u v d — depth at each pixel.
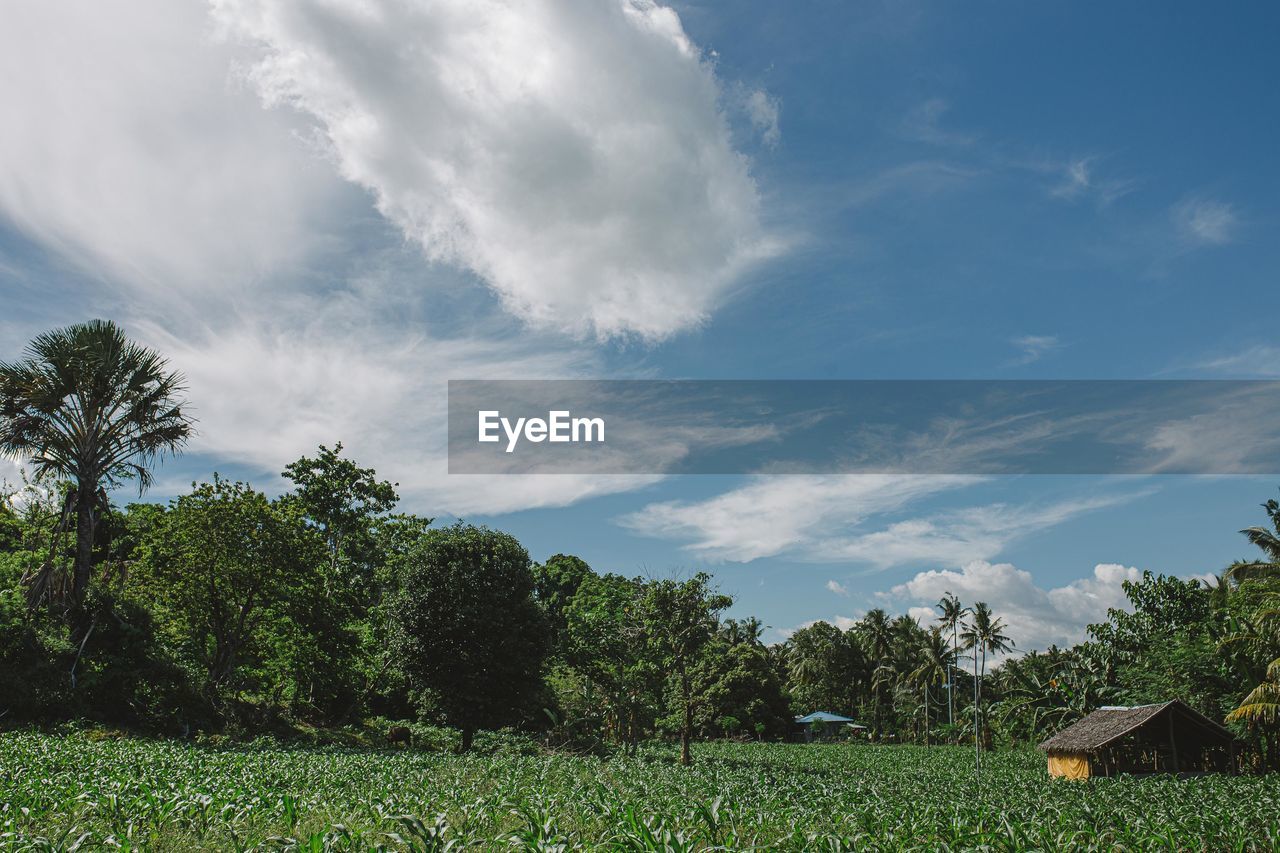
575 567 83.62
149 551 38.50
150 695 33.12
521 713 38.50
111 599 33.88
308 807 15.45
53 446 32.41
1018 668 78.69
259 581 38.22
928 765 47.31
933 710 93.75
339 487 50.31
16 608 30.72
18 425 31.20
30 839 11.57
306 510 45.47
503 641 36.62
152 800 14.43
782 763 45.78
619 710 53.12
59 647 30.39
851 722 87.62
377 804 15.47
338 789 18.52
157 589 38.22
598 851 12.20
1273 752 39.81
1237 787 28.70
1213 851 17.30
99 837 12.02
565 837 12.30
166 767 19.97
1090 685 58.47
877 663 98.81
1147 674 49.31
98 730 29.53
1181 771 39.69
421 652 36.53
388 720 49.44
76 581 32.75
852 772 39.00
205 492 38.41
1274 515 38.31
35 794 14.96
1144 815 20.11
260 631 41.25
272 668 42.16
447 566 37.81
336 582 45.62
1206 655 44.12
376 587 49.34
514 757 31.05
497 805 16.02
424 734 45.59
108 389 33.03
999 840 14.86
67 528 34.06
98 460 33.25
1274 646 36.91
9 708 28.38
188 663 37.03
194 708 34.50
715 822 14.15
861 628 98.94
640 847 12.06
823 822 16.97
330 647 41.75
